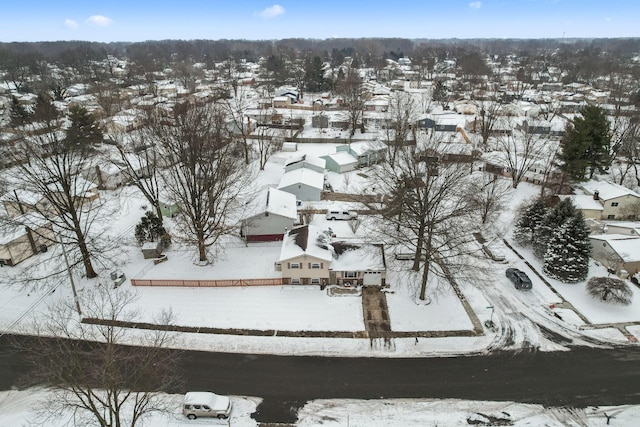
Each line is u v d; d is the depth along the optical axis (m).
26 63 166.12
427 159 38.53
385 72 176.12
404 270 36.88
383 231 37.28
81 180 50.97
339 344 28.86
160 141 53.62
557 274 35.25
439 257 33.75
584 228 35.41
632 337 29.23
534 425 22.84
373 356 27.91
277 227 41.66
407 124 73.38
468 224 41.22
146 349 28.08
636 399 24.45
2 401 24.69
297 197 51.66
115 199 51.38
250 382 25.92
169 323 30.61
